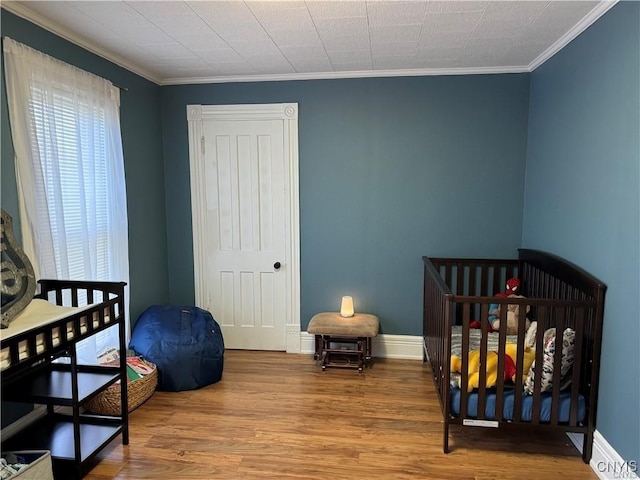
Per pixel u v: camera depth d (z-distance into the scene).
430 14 2.34
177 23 2.46
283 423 2.71
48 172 2.40
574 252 2.57
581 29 2.48
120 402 2.67
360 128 3.62
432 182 3.59
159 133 3.77
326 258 3.80
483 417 2.35
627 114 2.01
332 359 3.75
